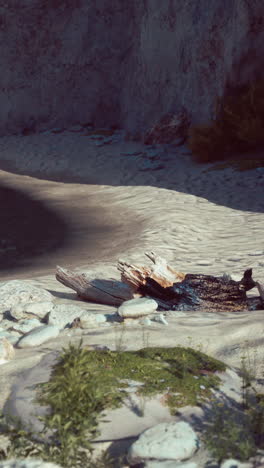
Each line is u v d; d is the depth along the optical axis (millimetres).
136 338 4211
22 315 5320
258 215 14312
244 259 9859
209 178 19188
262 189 16922
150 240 12094
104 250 11586
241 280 6355
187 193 17547
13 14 33969
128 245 11859
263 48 22672
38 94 34375
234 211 15016
